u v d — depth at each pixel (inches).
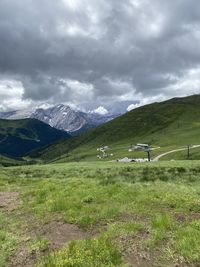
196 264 504.1
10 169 2684.5
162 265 506.3
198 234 579.2
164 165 2326.5
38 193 1022.4
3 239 652.1
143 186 1042.1
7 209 896.9
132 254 539.5
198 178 1374.3
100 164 3009.4
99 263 505.7
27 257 565.6
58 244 605.0
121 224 658.2
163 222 641.0
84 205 823.7
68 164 3218.5
